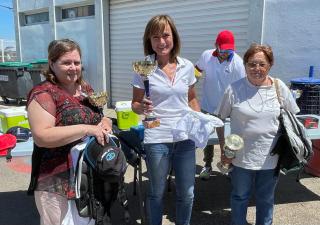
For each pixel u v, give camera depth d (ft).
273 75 20.27
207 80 12.31
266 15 20.10
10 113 11.64
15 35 43.57
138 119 12.12
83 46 34.12
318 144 14.57
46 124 6.14
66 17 36.63
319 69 18.61
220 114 9.18
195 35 25.23
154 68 7.97
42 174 6.51
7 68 32.65
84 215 6.48
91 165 6.41
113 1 31.01
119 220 11.19
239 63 11.68
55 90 6.42
